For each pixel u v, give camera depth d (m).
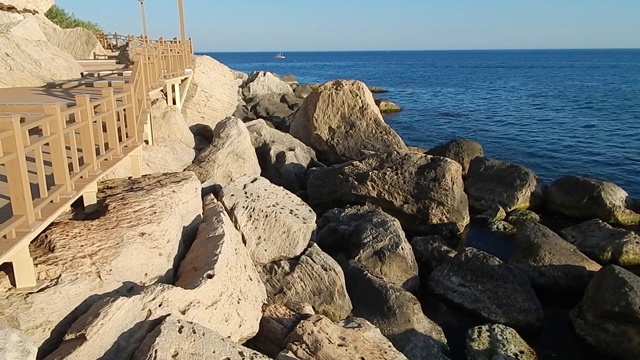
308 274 11.56
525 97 62.66
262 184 14.10
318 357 8.74
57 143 8.01
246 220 12.16
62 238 8.46
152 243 9.33
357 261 13.27
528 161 28.53
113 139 10.54
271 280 11.47
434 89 75.81
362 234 14.00
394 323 11.20
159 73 18.64
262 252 12.03
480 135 36.47
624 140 33.97
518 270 13.28
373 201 17.94
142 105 13.54
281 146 21.47
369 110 25.16
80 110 9.07
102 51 30.95
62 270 7.81
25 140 7.30
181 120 19.34
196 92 25.84
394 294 11.69
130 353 7.29
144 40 29.30
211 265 9.16
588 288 12.16
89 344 6.84
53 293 7.42
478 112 48.78
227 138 17.84
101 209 9.91
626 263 14.95
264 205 12.53
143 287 8.67
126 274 8.59
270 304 10.31
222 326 8.89
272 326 9.78
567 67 144.62
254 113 33.50
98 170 9.55
